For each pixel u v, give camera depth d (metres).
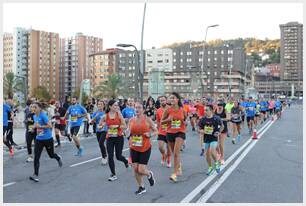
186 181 9.17
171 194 7.89
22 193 7.97
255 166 11.38
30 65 121.31
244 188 8.50
